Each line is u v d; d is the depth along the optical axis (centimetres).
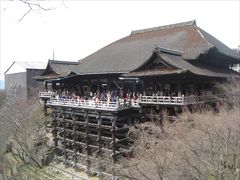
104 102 3241
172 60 3088
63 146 3866
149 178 1739
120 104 3170
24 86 6053
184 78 2998
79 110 3588
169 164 1681
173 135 2344
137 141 2781
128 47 4412
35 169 3594
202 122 2261
